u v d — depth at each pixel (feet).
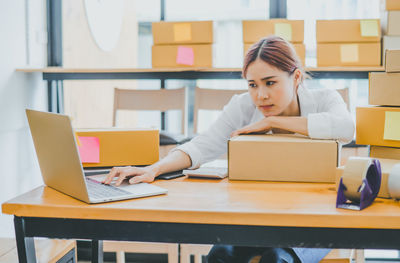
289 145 3.96
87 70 8.56
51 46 9.55
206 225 3.04
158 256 8.53
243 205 3.14
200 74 8.68
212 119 11.84
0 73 7.70
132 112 13.10
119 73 8.76
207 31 8.57
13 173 8.14
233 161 4.08
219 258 3.95
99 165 4.52
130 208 3.07
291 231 2.97
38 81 9.05
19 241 3.24
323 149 3.90
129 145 4.60
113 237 3.14
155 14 12.17
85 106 10.83
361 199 3.02
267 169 4.02
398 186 3.22
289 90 4.44
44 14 9.40
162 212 3.03
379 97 4.25
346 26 8.29
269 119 4.48
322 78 8.44
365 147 7.54
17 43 8.29
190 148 4.62
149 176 3.99
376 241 2.92
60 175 3.49
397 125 4.08
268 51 4.29
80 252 8.62
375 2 9.31
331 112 4.54
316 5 9.42
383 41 8.33
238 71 8.55
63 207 3.14
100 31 10.43
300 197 3.38
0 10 7.68
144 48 12.78
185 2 11.10
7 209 3.21
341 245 2.95
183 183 3.97
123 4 11.20
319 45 8.39
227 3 10.97
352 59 8.32
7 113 7.93
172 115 12.04
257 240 3.01
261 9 10.87
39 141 3.65
